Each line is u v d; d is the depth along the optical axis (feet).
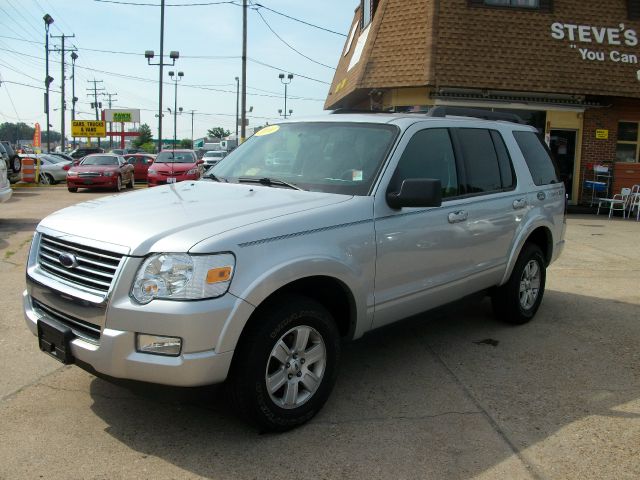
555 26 51.57
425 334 17.93
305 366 11.75
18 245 30.73
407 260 13.61
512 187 17.70
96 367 10.34
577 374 14.93
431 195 12.50
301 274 11.10
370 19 57.72
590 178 55.26
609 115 54.75
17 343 16.07
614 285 24.94
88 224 11.34
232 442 11.14
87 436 11.26
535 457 10.89
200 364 9.92
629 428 12.06
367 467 10.43
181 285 9.88
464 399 13.29
